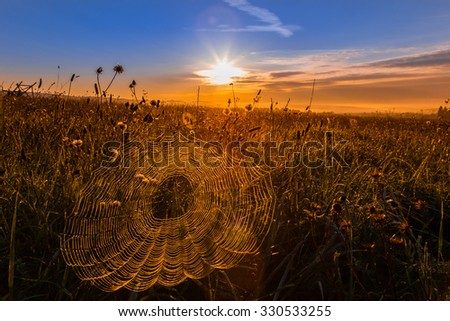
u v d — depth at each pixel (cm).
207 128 586
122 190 358
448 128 973
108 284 244
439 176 530
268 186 405
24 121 563
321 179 440
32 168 402
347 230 276
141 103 550
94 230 296
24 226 289
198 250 298
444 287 258
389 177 495
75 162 418
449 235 384
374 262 284
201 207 371
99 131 505
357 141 805
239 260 281
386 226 344
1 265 260
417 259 304
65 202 327
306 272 268
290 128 649
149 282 250
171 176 410
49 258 272
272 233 289
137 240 307
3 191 332
